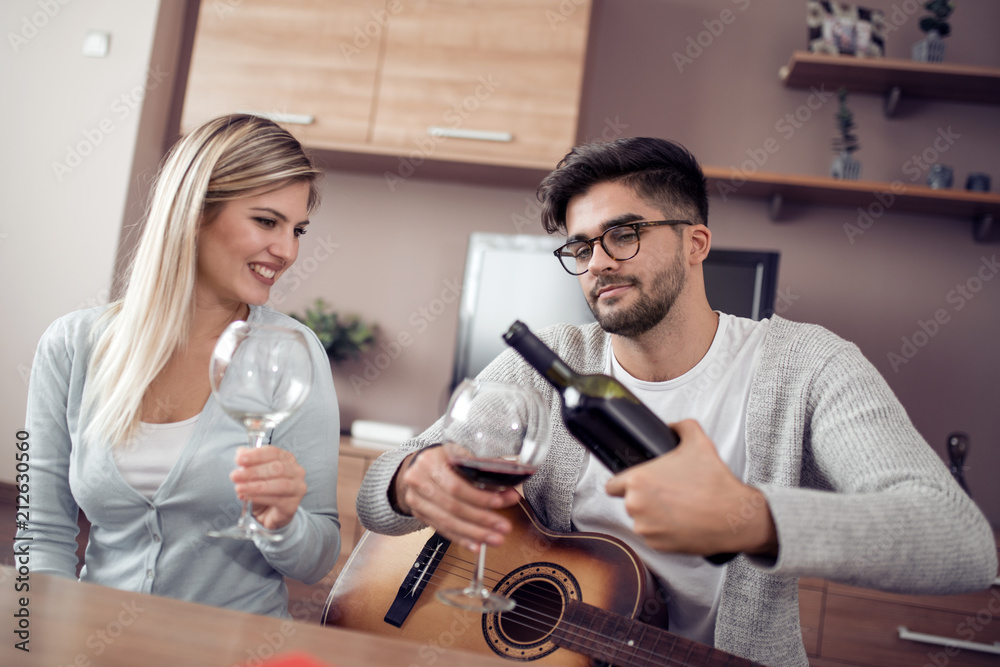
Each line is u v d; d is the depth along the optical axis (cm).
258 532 82
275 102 274
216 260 113
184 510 108
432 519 85
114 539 110
